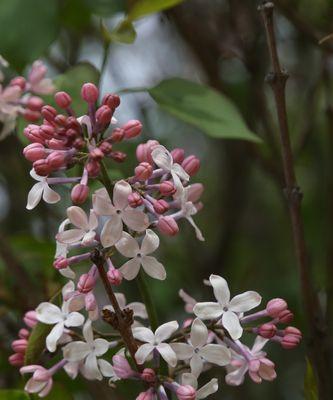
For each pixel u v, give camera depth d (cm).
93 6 44
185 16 48
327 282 45
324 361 37
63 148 31
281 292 53
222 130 39
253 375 32
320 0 52
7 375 44
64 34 52
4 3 40
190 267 53
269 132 48
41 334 33
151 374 31
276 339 33
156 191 32
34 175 32
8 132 40
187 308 34
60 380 40
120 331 31
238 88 53
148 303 33
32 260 46
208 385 31
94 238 31
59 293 33
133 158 51
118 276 31
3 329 44
